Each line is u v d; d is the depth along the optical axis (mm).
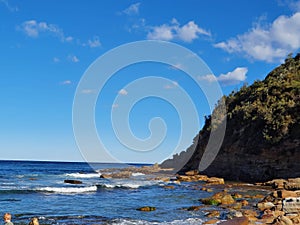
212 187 40750
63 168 97250
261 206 22531
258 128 56125
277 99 58594
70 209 22828
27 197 28734
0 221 18453
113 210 22406
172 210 22281
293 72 68125
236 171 57500
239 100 73500
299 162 46500
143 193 32969
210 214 20234
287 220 15680
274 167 49812
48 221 18547
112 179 39406
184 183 45156
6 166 105000
